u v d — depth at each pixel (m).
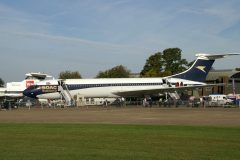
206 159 16.33
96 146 20.11
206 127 30.83
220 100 86.19
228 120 39.84
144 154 17.56
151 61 172.62
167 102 84.06
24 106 102.19
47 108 82.88
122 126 32.31
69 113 57.88
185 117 45.12
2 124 35.59
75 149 19.06
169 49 172.62
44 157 16.78
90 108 77.81
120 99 92.31
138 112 58.03
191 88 88.31
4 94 120.31
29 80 131.38
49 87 92.50
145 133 26.44
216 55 93.75
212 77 134.00
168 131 27.77
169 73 162.25
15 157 16.78
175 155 17.28
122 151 18.41
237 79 130.50
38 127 31.86
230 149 19.00
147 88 92.56
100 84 93.06
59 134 26.03
